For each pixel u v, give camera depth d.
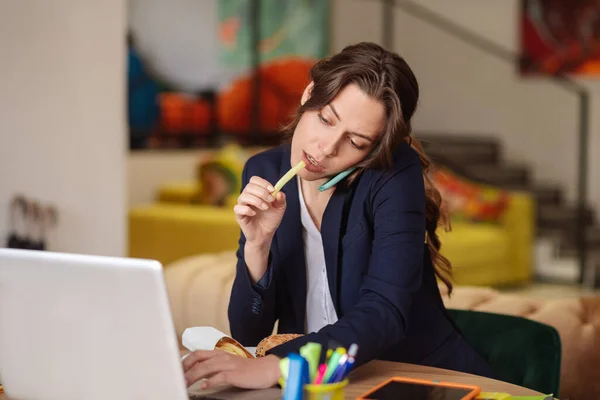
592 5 10.27
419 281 1.93
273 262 2.11
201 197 7.82
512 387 1.81
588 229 9.70
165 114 8.88
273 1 9.88
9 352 1.58
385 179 1.98
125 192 4.84
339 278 2.07
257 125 9.60
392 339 1.82
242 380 1.62
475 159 10.41
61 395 1.55
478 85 10.73
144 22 8.67
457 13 11.13
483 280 7.94
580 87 10.29
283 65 9.98
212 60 9.31
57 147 4.51
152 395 1.46
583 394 2.76
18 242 4.32
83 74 4.61
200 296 3.40
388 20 10.33
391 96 1.87
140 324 1.42
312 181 2.08
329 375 1.46
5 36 4.26
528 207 8.53
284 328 2.20
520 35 10.67
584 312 2.87
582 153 8.84
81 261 1.44
